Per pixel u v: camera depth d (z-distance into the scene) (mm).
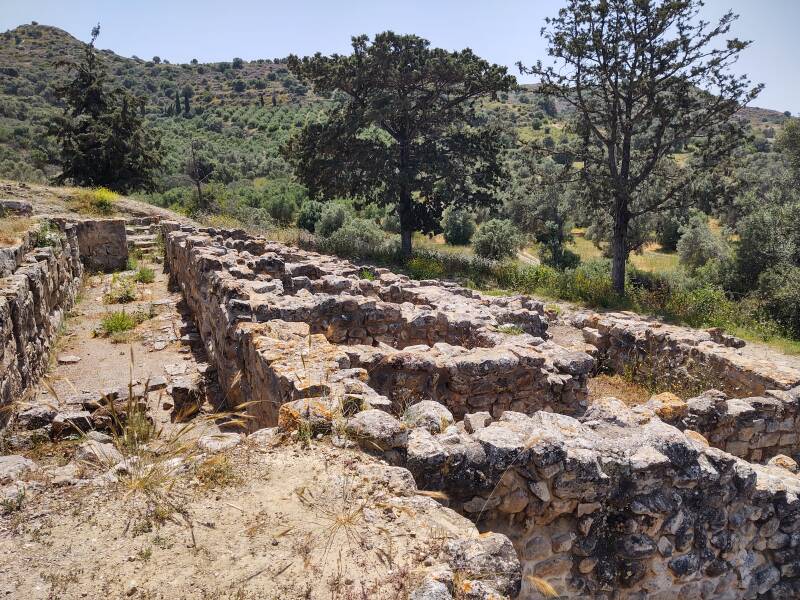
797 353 13125
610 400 5230
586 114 19500
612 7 17547
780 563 4750
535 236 42219
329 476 3539
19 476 3500
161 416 6926
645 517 4180
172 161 52875
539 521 4023
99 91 30406
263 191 48156
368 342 8469
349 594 2650
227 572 2752
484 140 23078
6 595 2527
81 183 29484
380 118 20734
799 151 34250
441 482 3795
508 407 7016
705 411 6699
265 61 158000
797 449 7438
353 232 30109
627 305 17500
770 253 22938
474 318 8867
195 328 10484
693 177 18703
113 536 2957
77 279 13125
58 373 8305
